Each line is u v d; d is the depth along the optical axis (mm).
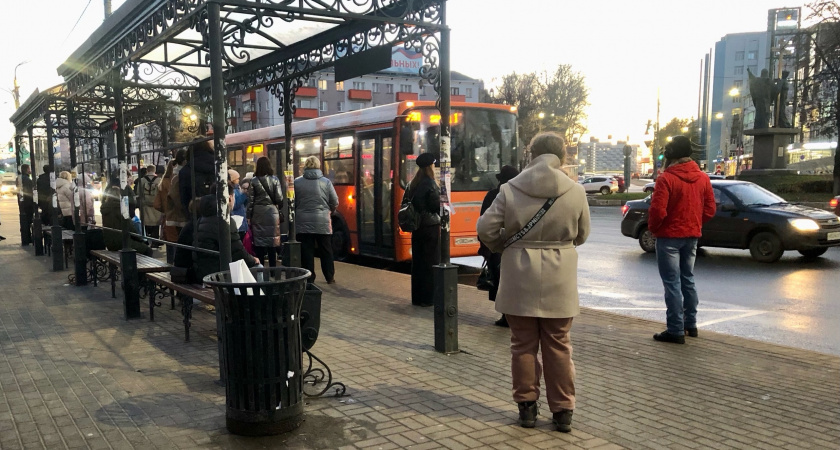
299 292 3801
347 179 12305
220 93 4602
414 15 5785
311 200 9266
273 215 9594
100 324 6801
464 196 11086
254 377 3645
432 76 5668
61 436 3699
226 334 3703
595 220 23562
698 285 9484
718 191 12305
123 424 3881
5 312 7441
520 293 3734
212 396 4406
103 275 9719
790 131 29562
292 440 3639
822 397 4426
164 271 7023
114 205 8789
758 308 7844
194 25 5008
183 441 3613
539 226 3721
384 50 6223
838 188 26750
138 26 6188
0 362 5309
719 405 4277
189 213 6246
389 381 4770
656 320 7305
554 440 3668
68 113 9383
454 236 10992
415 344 5891
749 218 11656
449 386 4652
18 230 20422
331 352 5602
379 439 3658
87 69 8297
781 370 5059
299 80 8352
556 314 3703
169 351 5648
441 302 5543
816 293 8664
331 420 3953
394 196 10875
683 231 5809
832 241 11156
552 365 3781
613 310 7934
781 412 4145
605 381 4801
